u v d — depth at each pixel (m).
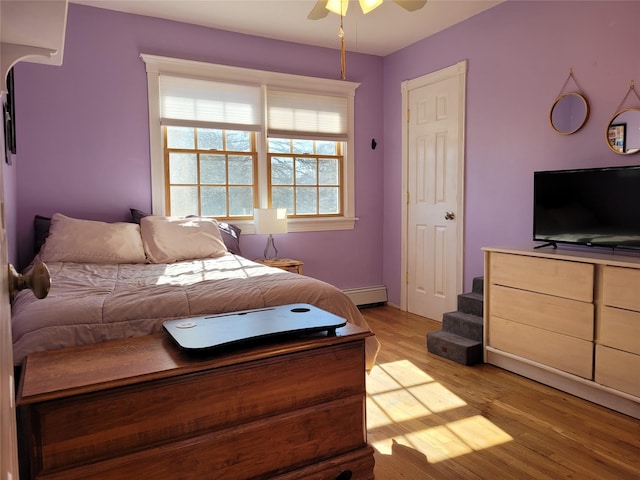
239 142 4.17
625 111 2.71
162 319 1.72
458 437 2.14
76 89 3.47
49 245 2.94
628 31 2.70
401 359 3.22
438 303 4.24
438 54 4.09
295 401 1.44
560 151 3.11
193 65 3.84
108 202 3.62
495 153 3.60
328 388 1.50
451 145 3.99
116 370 1.22
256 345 1.42
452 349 3.18
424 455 2.00
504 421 2.29
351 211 4.72
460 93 3.86
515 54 3.40
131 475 1.20
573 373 2.52
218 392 1.31
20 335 1.53
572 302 2.50
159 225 3.32
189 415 1.27
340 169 4.72
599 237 2.68
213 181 4.07
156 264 3.04
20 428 1.28
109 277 2.37
